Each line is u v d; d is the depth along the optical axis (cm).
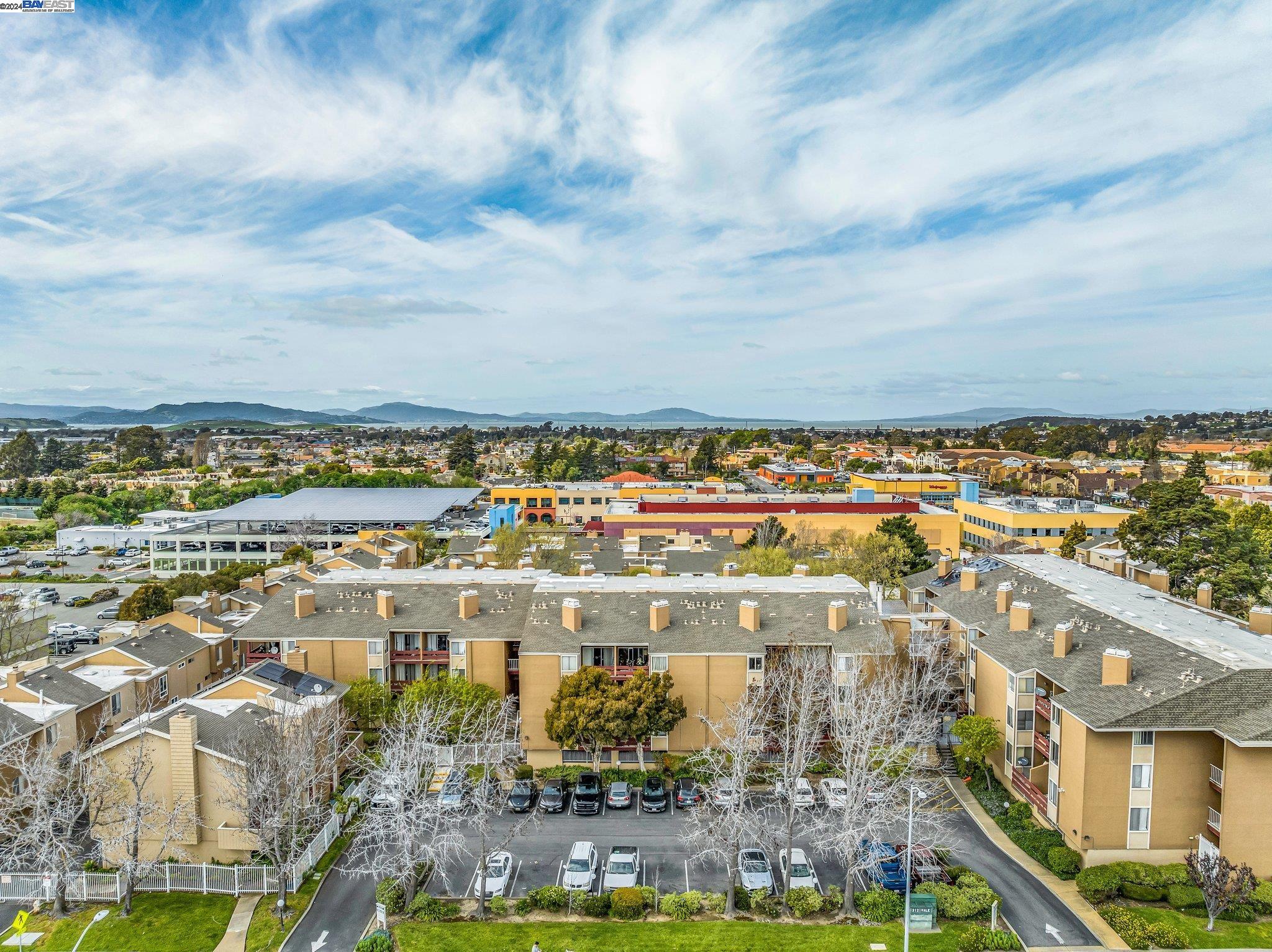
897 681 5672
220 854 4450
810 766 5428
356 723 5872
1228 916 3878
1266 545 9006
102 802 4166
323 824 4719
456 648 6162
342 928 3916
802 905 3944
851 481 19362
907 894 3519
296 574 9031
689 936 3778
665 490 16738
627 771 5512
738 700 5534
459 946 3700
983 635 5900
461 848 4350
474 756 5441
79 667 6153
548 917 3959
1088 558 9969
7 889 4144
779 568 9169
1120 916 3812
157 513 17538
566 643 5716
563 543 11306
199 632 7169
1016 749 5184
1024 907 4022
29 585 12725
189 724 4369
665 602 5856
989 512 13762
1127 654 4444
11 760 4331
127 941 3800
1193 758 4238
